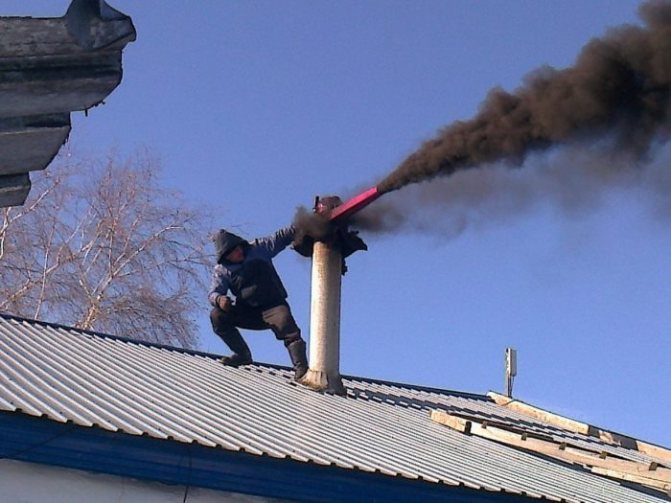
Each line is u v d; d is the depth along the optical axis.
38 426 6.01
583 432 13.08
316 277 10.67
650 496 9.55
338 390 10.64
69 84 3.07
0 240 20.19
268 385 10.11
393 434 9.14
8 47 2.92
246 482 6.57
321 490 6.80
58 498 6.14
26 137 3.24
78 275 20.70
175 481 6.36
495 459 9.20
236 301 10.60
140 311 20.81
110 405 7.18
